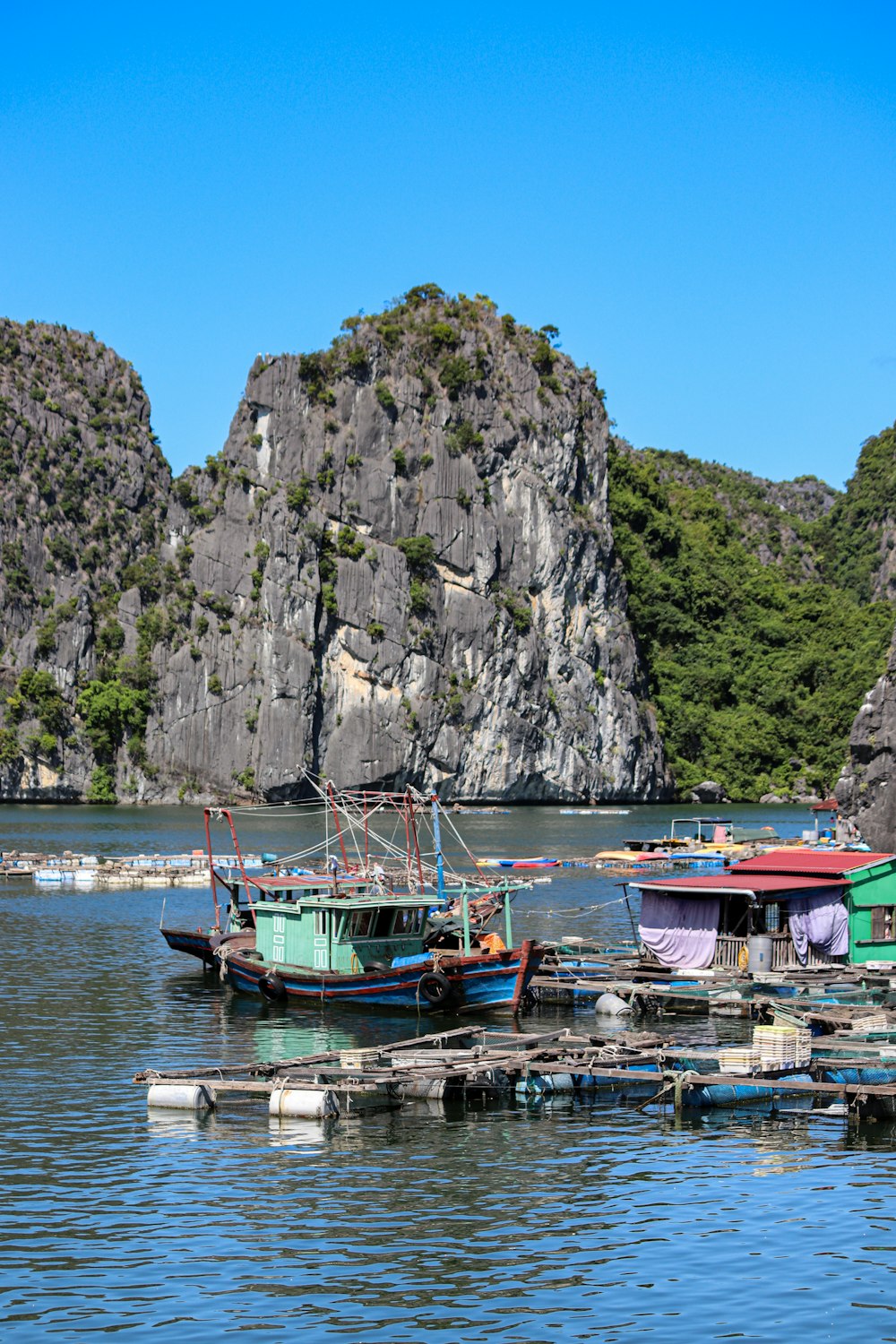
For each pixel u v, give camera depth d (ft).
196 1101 130.41
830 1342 82.33
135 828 590.14
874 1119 128.57
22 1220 100.78
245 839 517.96
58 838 523.70
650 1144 120.06
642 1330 84.07
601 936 253.24
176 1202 104.73
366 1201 104.99
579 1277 91.40
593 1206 104.22
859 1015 157.69
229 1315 85.81
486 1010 183.11
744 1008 178.91
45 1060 152.87
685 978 186.70
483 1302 87.71
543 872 393.50
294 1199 105.40
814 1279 91.20
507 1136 122.11
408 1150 117.70
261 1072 138.72
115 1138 120.98
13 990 199.21
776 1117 129.18
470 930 204.95
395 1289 89.51
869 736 436.76
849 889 199.21
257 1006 186.80
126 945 245.24
